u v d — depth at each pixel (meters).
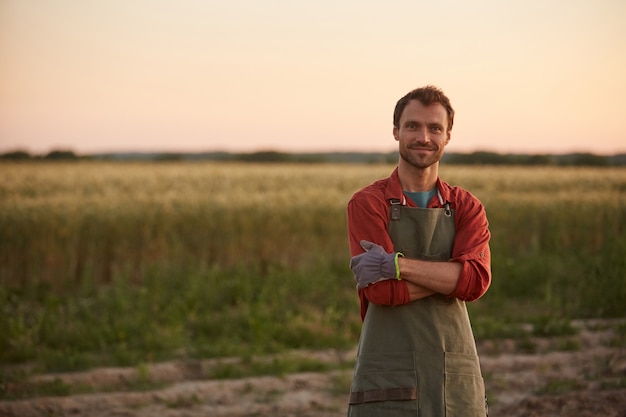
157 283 11.32
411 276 2.96
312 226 16.50
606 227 16.81
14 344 8.26
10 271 14.64
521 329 8.79
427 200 3.17
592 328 9.12
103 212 15.55
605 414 5.47
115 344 8.68
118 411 6.27
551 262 13.26
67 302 10.32
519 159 53.41
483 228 3.15
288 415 6.21
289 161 70.25
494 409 6.02
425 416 2.96
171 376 7.50
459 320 3.09
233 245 16.23
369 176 28.12
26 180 23.72
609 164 48.94
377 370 3.03
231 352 8.27
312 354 8.23
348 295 11.38
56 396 6.75
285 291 10.99
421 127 3.08
